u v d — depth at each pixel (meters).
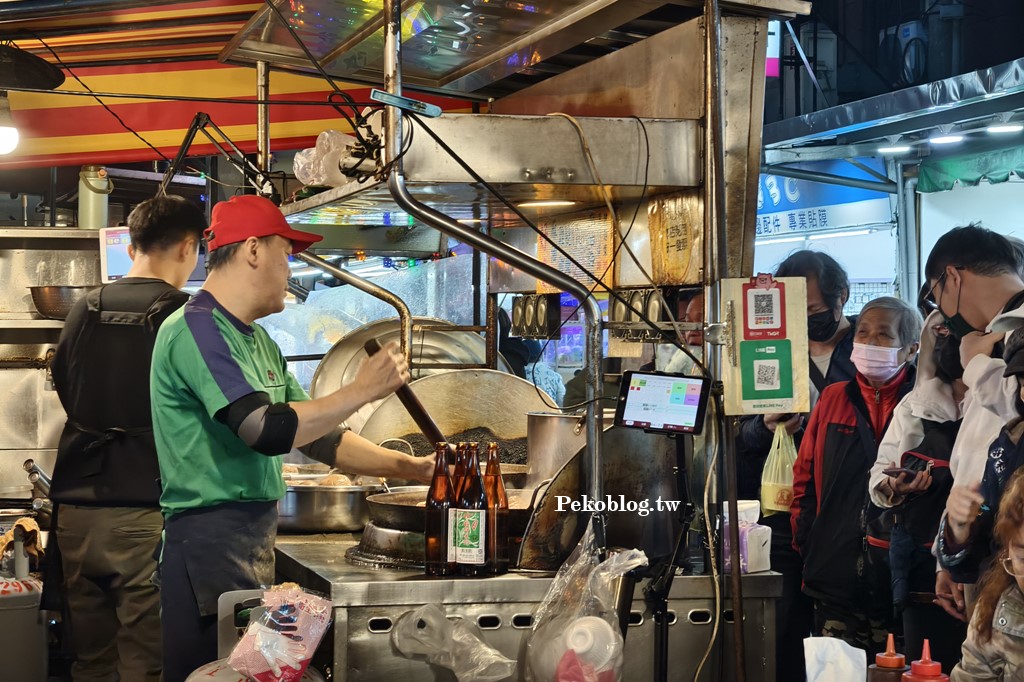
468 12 3.01
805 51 6.58
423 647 2.31
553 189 2.74
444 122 2.54
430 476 2.83
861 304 4.32
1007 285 2.89
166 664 2.53
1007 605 2.83
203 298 2.55
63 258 5.12
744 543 2.62
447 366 4.05
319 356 4.54
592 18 2.92
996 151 3.72
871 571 3.32
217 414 2.41
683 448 2.49
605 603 2.29
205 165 6.28
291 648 2.13
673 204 2.84
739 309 2.55
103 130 4.63
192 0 3.38
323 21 3.38
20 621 3.81
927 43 5.99
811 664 2.29
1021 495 2.79
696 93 2.77
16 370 4.93
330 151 3.08
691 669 2.55
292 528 3.15
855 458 3.39
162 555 2.57
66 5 3.38
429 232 5.17
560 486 2.53
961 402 3.02
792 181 4.72
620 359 3.89
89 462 3.32
